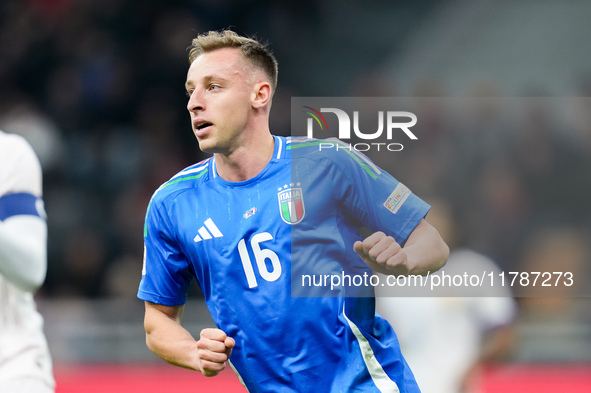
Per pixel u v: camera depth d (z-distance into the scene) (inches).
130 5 1603.1
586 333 735.7
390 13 1692.9
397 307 573.6
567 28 1585.9
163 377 735.1
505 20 1620.3
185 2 1622.8
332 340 399.5
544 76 1549.0
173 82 1563.7
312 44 1660.9
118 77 1557.6
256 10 1649.9
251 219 402.9
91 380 733.3
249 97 406.0
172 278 427.2
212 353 379.9
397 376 404.8
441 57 1616.6
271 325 400.2
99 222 1360.7
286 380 404.5
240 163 408.5
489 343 581.6
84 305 826.8
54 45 1578.5
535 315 792.9
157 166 1465.3
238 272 403.2
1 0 1611.7
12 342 434.9
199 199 412.5
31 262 424.2
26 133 1444.4
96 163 1444.4
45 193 1393.9
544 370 711.7
